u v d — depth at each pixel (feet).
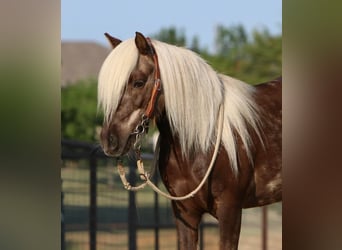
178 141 26.63
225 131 26.84
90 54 193.06
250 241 63.46
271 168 28.02
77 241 41.96
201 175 26.55
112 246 46.16
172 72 26.18
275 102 28.94
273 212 69.97
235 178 26.84
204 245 53.01
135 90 25.54
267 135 28.12
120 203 46.68
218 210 26.89
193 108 26.50
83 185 42.37
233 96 27.68
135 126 25.54
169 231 51.24
